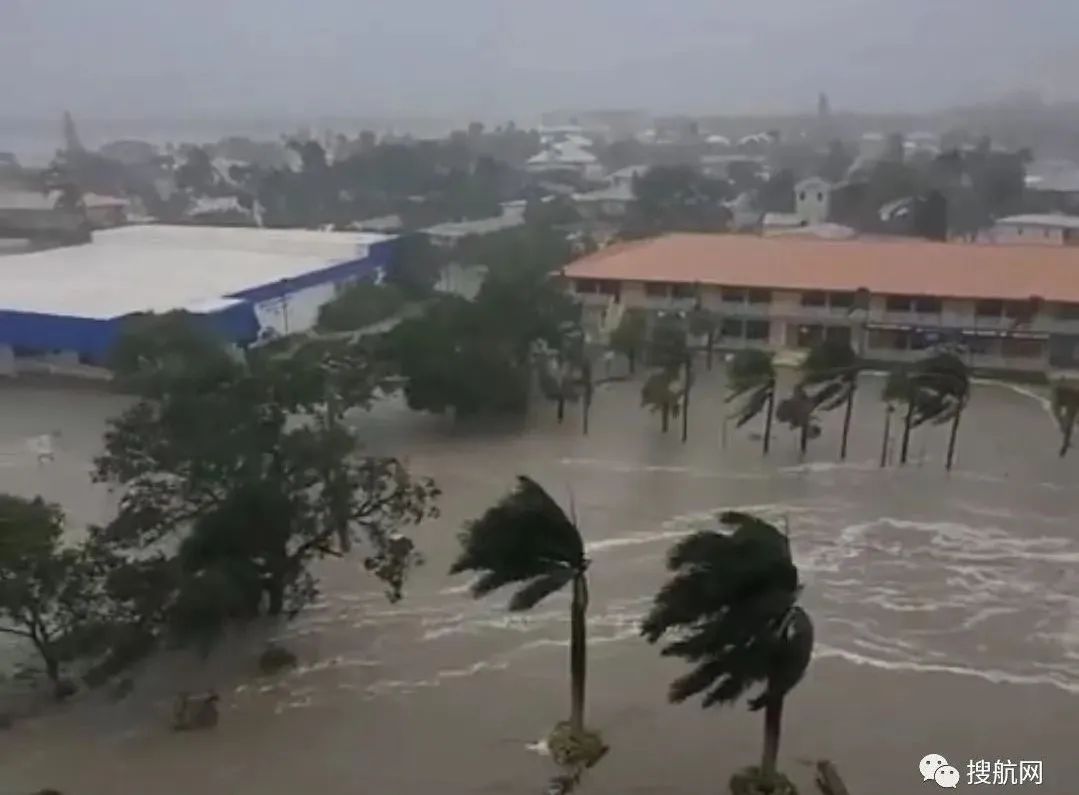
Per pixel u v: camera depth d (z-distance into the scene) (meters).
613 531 44.84
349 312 79.88
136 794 27.61
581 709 29.67
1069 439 54.72
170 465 36.12
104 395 66.25
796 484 50.25
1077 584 39.81
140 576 32.16
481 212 149.75
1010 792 27.69
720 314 73.06
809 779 28.25
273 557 36.06
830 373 54.22
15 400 65.50
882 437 56.94
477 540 29.05
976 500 48.03
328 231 122.06
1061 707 31.84
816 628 36.53
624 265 77.94
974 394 64.88
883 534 44.34
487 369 58.28
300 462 36.06
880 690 32.75
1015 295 67.31
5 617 34.28
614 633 36.44
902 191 146.00
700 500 48.22
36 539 31.22
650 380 58.88
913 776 28.41
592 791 27.77
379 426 60.00
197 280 83.00
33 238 114.62
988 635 36.12
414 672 34.06
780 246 82.25
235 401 38.50
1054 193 155.00
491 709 31.84
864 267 75.25
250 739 30.33
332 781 28.23
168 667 34.38
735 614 26.42
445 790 27.84
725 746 29.81
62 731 30.80
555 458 54.25
